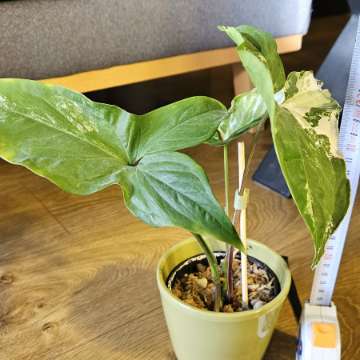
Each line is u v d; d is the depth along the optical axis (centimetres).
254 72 45
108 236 107
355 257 100
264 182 124
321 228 44
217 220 47
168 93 177
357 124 62
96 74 118
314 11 258
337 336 68
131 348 80
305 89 52
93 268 97
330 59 113
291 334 82
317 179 45
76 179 50
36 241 105
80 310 87
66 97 55
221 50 134
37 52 108
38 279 94
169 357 79
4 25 102
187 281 71
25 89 53
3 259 99
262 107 60
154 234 107
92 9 110
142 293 91
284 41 142
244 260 66
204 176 49
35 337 82
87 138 53
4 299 89
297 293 86
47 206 117
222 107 57
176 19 123
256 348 68
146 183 50
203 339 65
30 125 52
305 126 48
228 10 129
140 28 118
